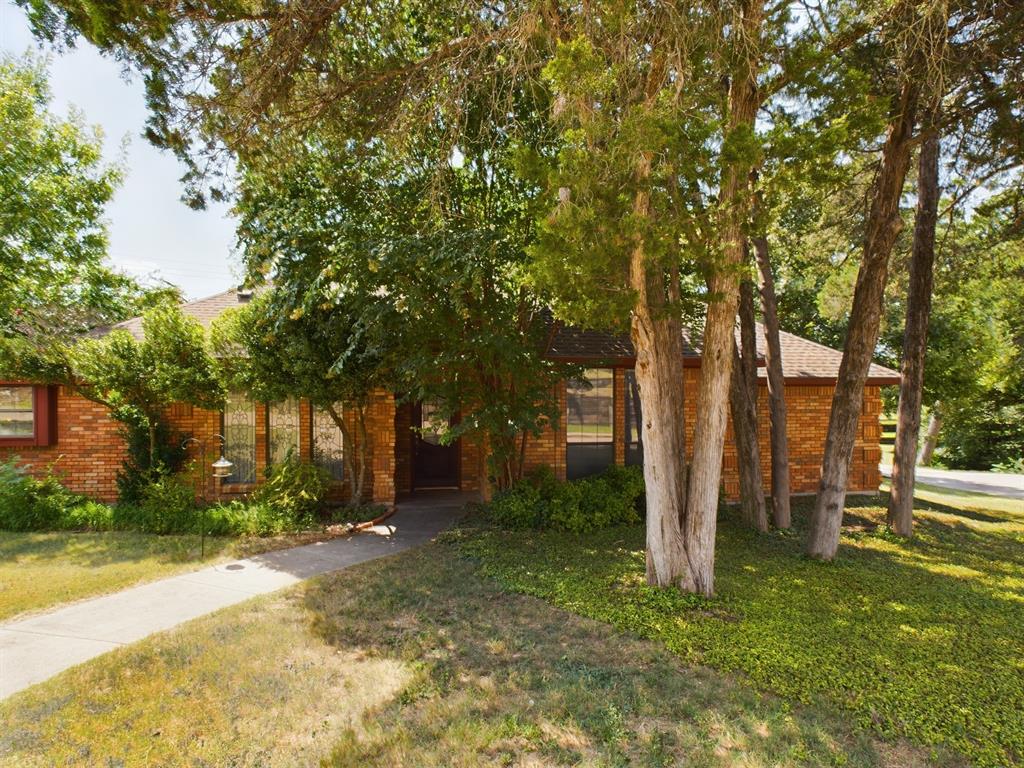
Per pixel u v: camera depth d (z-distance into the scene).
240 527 8.49
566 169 4.68
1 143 12.93
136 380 8.98
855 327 7.76
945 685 4.11
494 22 7.10
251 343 9.05
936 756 3.25
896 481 9.27
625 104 5.33
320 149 8.18
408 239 7.27
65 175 14.86
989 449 23.45
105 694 3.83
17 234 13.60
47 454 10.25
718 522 9.80
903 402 9.23
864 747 3.35
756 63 5.23
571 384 11.48
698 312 9.42
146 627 5.00
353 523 9.10
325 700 3.79
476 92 7.38
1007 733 3.49
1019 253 12.87
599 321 5.30
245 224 8.28
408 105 7.56
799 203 9.90
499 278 8.27
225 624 5.03
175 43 5.72
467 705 3.74
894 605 5.87
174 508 8.80
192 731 3.42
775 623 5.22
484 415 8.25
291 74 6.51
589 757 3.20
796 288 23.62
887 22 6.14
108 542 7.96
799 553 8.02
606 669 4.27
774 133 4.66
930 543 8.85
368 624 5.09
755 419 9.41
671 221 4.87
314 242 8.05
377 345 8.41
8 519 8.80
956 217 12.17
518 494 9.14
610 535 8.45
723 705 3.78
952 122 7.63
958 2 5.85
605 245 4.68
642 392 6.03
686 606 5.55
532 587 6.09
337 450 10.93
